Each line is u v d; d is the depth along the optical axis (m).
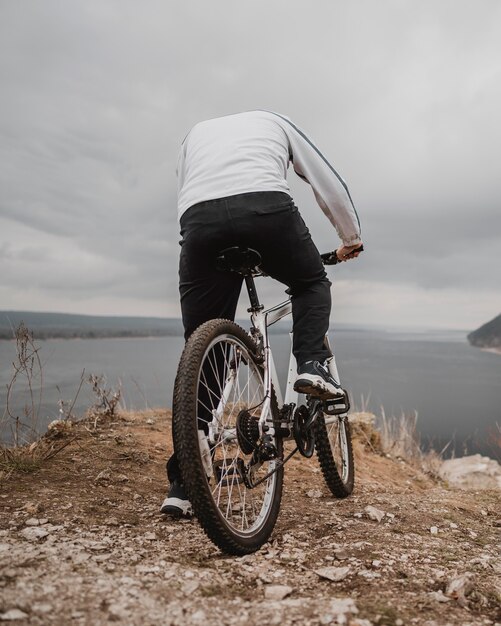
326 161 2.74
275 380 2.80
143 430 4.63
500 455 8.07
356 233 2.88
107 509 2.73
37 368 3.67
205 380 2.43
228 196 2.39
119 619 1.54
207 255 2.51
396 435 6.82
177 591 1.77
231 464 2.35
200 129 2.71
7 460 3.31
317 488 3.54
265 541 2.37
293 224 2.48
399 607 1.73
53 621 1.50
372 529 2.57
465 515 3.11
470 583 1.88
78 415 4.61
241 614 1.65
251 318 2.72
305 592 1.85
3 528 2.31
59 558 1.93
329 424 3.50
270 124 2.66
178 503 2.65
